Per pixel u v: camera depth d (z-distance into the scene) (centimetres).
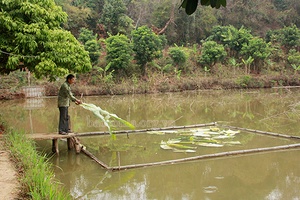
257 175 564
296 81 2806
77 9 2789
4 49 689
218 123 1121
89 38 2430
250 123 1118
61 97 709
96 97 2103
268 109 1470
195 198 463
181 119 1226
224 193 482
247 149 734
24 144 543
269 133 902
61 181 541
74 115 1336
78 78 2291
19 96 1983
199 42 3250
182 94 2256
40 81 2130
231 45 2861
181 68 2681
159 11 3122
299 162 640
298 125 1070
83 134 915
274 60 3006
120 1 2823
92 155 680
